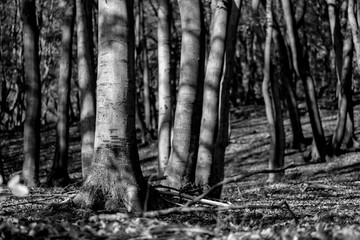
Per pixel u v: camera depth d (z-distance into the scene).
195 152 12.01
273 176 20.95
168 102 17.50
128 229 5.51
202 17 12.19
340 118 25.95
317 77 48.50
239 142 34.31
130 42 8.87
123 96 8.77
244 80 50.44
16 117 44.03
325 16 38.28
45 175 26.27
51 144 37.78
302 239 5.63
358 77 47.56
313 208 10.70
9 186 4.21
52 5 33.41
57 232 5.54
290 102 30.58
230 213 9.12
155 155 32.75
